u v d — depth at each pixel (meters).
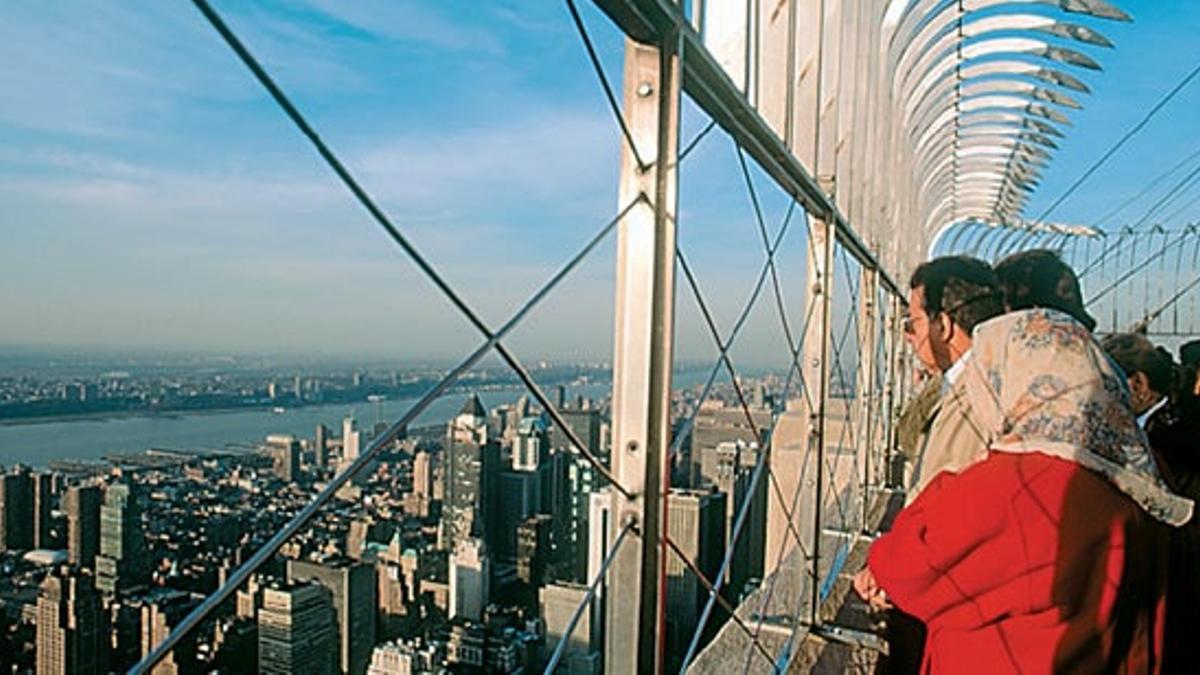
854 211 3.18
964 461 1.72
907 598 1.40
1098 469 1.26
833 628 2.81
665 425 1.20
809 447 2.73
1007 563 1.24
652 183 1.18
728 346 1.59
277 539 0.63
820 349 2.70
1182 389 2.13
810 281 2.69
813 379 2.72
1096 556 1.21
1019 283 1.82
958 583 1.30
